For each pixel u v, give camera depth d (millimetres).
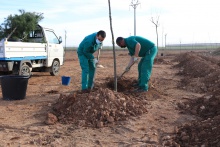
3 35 15625
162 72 15359
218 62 18188
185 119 6438
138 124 6102
